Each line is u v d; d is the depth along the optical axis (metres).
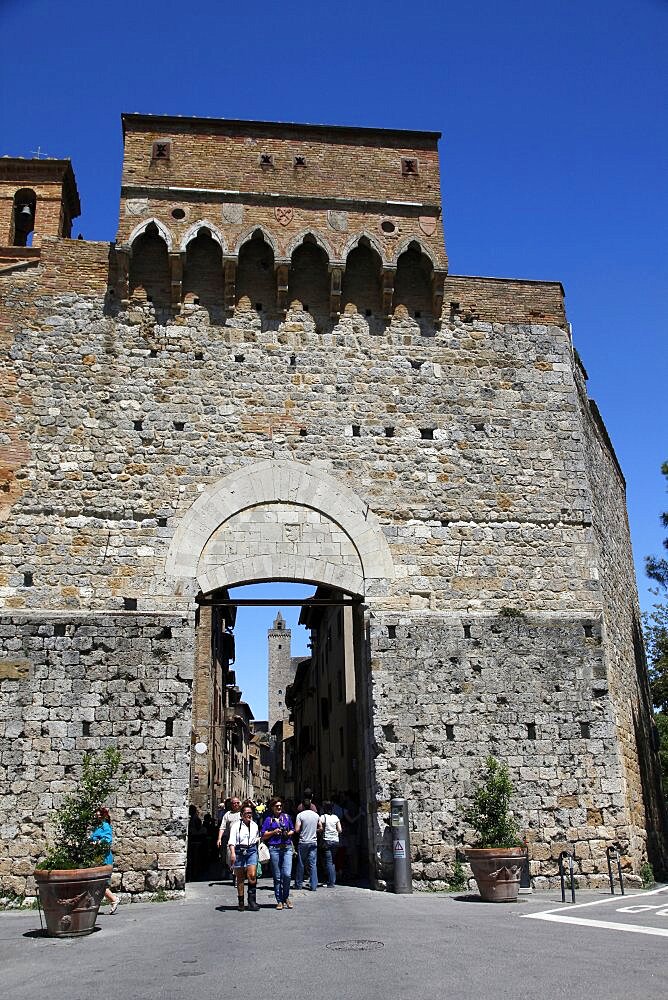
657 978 9.01
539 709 21.83
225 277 24.08
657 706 47.28
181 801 19.67
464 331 25.14
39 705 20.05
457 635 22.16
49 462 22.08
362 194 25.23
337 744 42.03
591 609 23.06
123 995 9.31
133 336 23.42
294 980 9.70
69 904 14.07
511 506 23.72
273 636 132.25
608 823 21.12
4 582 20.98
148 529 21.89
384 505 23.08
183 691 20.53
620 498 33.78
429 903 17.47
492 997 8.36
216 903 18.34
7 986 10.21
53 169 31.81
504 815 18.38
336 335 24.38
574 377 25.56
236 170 24.81
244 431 23.11
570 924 13.67
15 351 22.84
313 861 21.03
